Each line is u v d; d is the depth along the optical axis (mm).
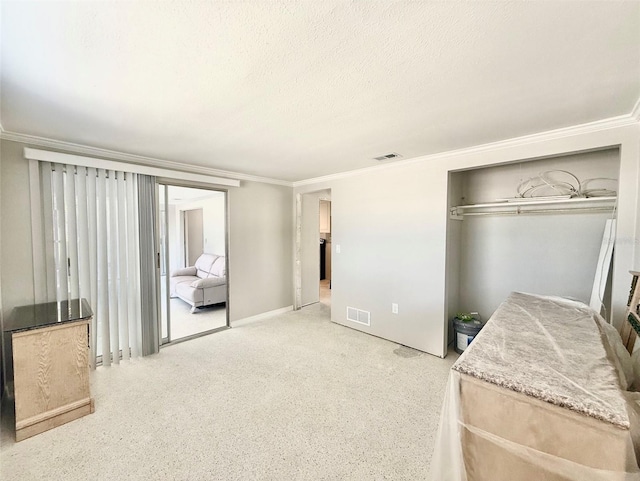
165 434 1907
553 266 2893
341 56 1303
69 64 1355
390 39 1184
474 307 3436
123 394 2373
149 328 3145
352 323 3992
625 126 2049
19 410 1867
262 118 2043
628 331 1847
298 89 1617
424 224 3191
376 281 3684
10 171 2369
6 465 1652
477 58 1324
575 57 1313
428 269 3176
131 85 1565
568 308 1980
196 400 2291
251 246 4297
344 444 1828
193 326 4090
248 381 2582
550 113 1960
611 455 784
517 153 2535
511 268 3152
